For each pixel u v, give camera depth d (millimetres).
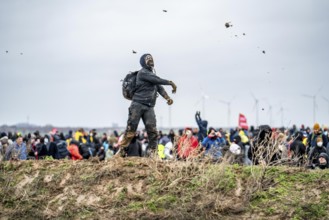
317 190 16438
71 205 17344
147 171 17859
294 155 19781
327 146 21812
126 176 17781
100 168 18312
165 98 19250
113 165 18234
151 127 19000
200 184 17156
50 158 19984
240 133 27359
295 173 17156
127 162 18297
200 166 17719
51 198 17719
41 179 18344
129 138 19047
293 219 15773
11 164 19141
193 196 16844
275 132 19156
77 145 25062
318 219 15680
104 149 28844
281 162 18469
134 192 17297
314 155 20531
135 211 16750
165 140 26734
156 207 16781
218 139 21703
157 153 18766
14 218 17359
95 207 17125
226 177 17281
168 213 16438
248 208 16312
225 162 17547
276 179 16969
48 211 17328
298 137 20859
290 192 16516
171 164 18031
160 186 17281
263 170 16984
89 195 17516
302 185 16688
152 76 18719
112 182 17734
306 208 15945
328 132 26562
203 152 18203
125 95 19172
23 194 17969
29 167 18906
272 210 16125
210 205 16469
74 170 18438
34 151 26969
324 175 16953
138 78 18906
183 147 18547
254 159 18141
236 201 16609
